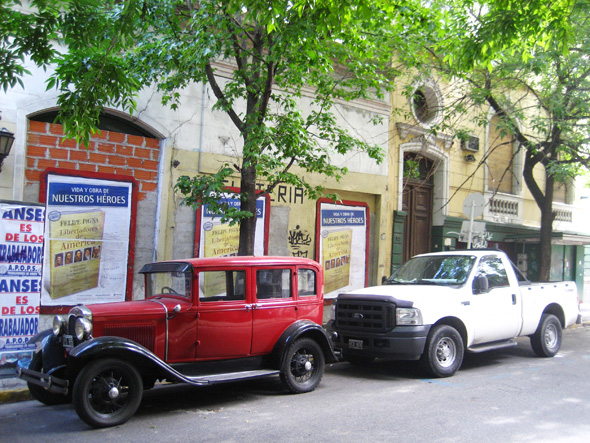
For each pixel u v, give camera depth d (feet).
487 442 16.48
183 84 31.27
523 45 34.81
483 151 57.47
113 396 18.39
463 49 29.81
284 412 20.12
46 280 30.78
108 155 33.47
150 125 34.65
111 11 25.20
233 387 24.52
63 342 19.60
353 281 45.62
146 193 34.91
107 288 32.94
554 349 32.91
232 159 38.27
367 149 32.12
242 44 33.91
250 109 30.27
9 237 23.38
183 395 23.06
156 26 29.45
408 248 51.85
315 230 43.34
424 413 19.79
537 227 64.08
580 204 71.41
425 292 26.73
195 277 21.01
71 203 31.86
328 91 32.63
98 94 22.94
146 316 19.79
